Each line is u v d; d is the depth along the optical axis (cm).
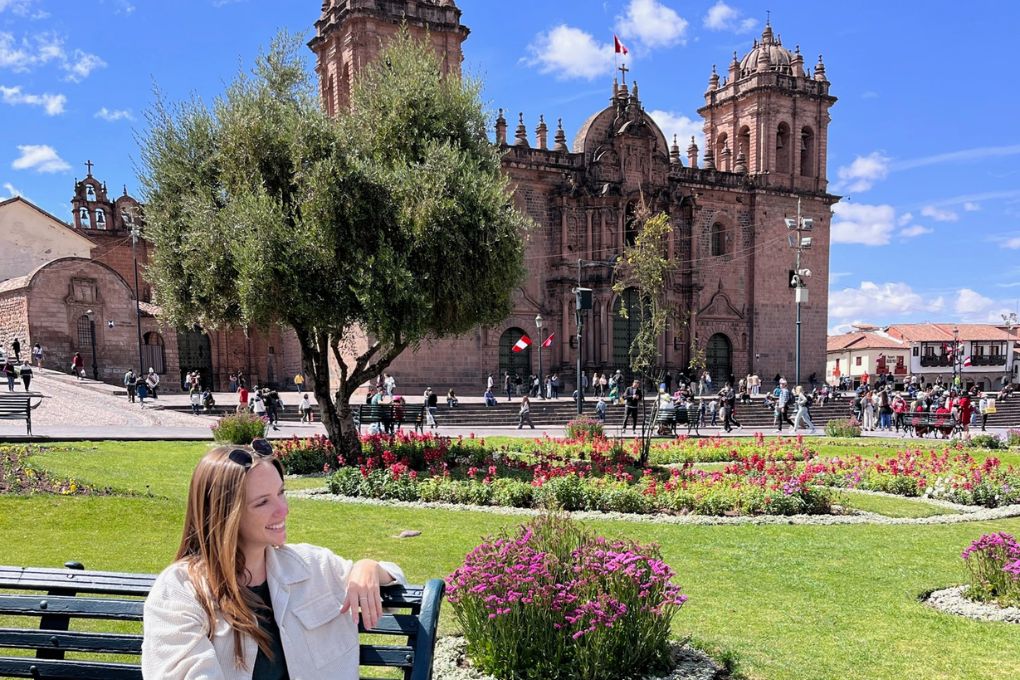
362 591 343
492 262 1831
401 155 1906
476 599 622
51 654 377
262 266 1658
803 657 672
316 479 1720
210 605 315
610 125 5897
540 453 2170
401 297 1695
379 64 2081
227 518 320
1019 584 818
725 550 1080
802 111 6556
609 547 674
